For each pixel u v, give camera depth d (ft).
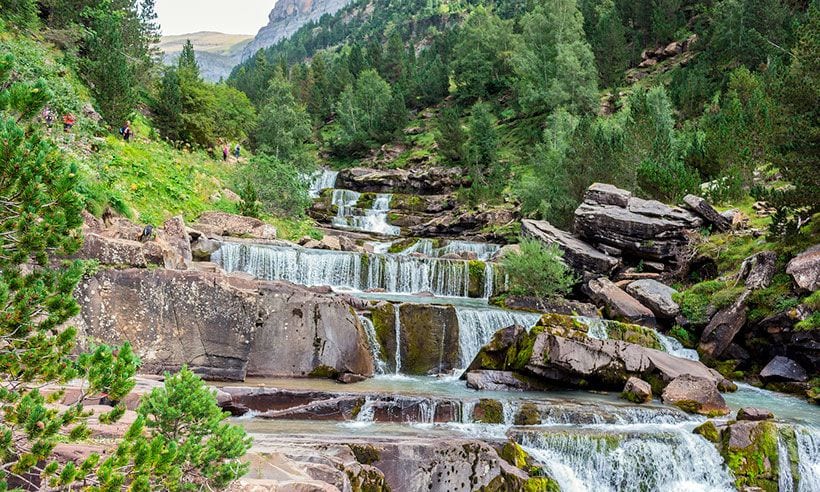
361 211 162.20
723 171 110.22
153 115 130.00
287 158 173.37
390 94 300.81
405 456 36.37
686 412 52.54
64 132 82.07
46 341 19.49
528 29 247.29
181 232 67.82
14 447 18.78
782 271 71.36
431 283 91.20
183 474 21.88
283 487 24.81
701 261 84.89
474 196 158.10
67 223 20.11
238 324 50.85
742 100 144.36
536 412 47.88
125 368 20.51
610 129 146.41
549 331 60.13
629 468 43.19
